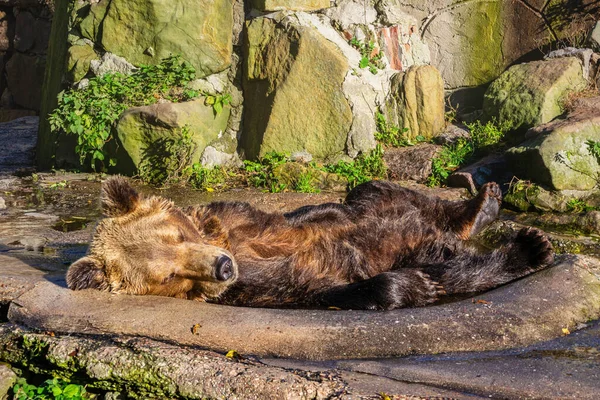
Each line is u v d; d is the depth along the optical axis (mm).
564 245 7031
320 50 10289
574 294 5031
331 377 3869
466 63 11180
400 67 11039
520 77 10102
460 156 9859
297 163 10047
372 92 10508
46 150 12219
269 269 5367
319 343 4359
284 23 10531
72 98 10922
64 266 6160
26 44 19031
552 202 8352
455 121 10977
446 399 3562
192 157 10555
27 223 8172
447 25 11211
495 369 3957
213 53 11031
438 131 10641
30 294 5102
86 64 11477
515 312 4727
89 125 10844
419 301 5203
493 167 9219
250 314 4676
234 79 11148
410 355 4352
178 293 5074
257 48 10742
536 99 9680
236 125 11016
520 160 8781
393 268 5957
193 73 11031
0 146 14469
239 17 11102
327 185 9828
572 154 8406
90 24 11516
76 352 4309
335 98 10266
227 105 11023
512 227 7320
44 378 4523
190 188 10109
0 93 19547
